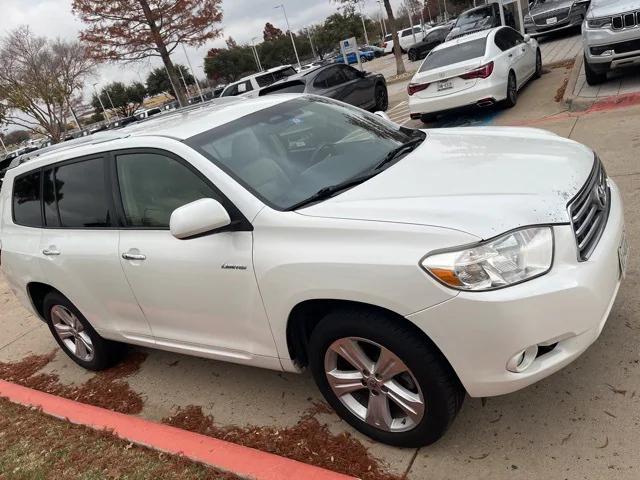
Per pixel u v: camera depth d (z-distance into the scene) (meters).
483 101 9.47
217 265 2.92
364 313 2.53
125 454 3.21
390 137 3.65
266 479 2.68
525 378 2.35
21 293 4.55
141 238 3.34
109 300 3.75
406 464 2.70
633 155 5.80
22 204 4.34
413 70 23.38
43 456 3.40
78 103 45.25
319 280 2.53
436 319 2.30
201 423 3.47
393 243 2.38
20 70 31.67
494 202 2.42
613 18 8.03
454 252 2.26
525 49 11.08
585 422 2.66
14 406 4.20
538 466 2.50
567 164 2.78
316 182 3.01
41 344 5.45
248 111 3.55
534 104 9.81
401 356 2.48
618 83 8.91
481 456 2.64
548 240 2.34
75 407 3.88
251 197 2.84
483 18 18.02
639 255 3.86
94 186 3.63
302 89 11.47
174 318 3.40
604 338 3.16
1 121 33.62
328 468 2.79
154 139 3.26
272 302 2.76
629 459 2.40
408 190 2.69
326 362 2.82
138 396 3.99
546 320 2.26
